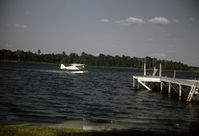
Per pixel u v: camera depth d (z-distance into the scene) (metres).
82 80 83.81
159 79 50.06
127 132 17.56
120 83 79.38
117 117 27.12
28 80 71.25
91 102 37.97
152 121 23.98
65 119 22.34
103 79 94.06
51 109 30.30
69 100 38.94
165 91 51.16
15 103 32.47
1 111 26.09
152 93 50.66
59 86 60.88
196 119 27.27
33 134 15.62
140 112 30.97
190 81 44.59
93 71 149.25
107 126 19.25
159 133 17.91
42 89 52.25
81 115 27.61
